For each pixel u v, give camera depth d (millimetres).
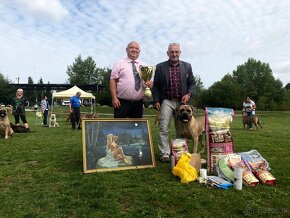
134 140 5355
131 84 5621
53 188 4211
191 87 6027
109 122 5293
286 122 25250
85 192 3986
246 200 3789
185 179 4457
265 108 64312
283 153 6812
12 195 3924
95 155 5027
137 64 5777
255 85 72375
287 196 3965
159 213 3395
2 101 69938
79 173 4875
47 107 18188
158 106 6008
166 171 5066
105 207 3547
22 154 6609
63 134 11203
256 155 4902
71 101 14469
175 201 3717
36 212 3416
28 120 24875
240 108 60594
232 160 4645
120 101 5742
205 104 62938
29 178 4719
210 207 3566
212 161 4953
